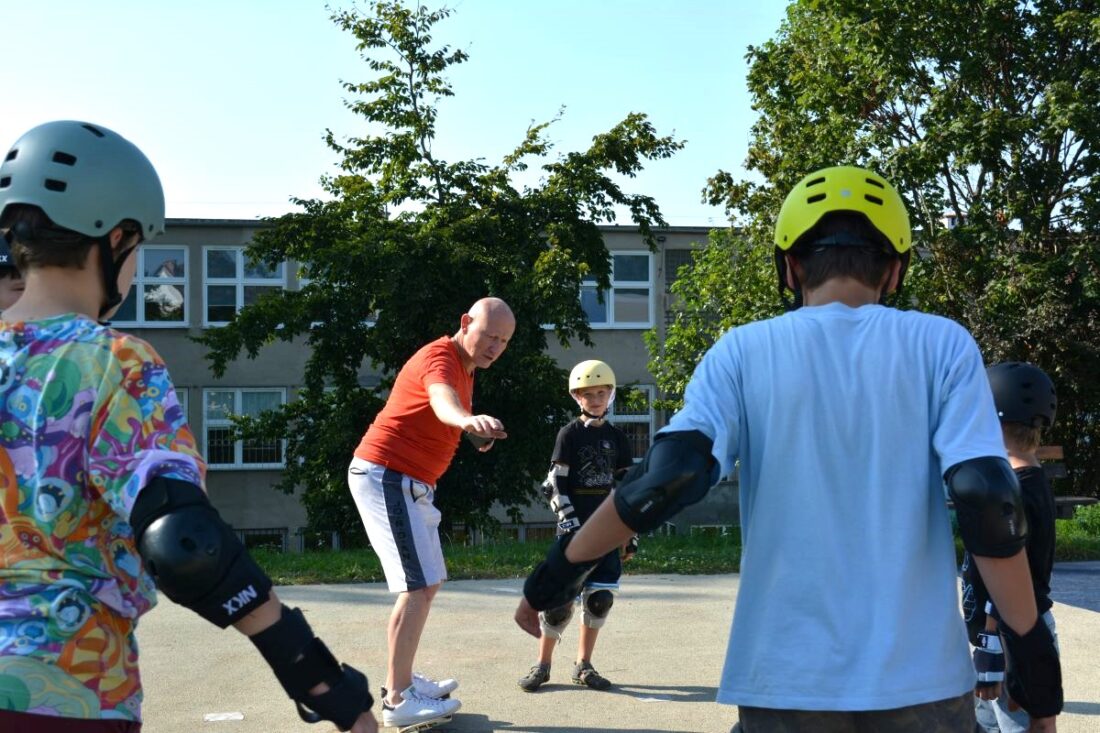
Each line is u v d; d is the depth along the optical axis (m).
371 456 4.52
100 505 1.83
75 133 1.99
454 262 21.16
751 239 23.94
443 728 4.69
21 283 2.94
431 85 23.70
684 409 2.14
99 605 1.81
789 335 2.17
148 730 4.62
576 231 23.56
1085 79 20.42
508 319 4.62
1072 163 21.31
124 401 1.82
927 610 2.02
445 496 22.33
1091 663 5.79
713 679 5.50
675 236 33.66
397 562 4.49
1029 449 3.35
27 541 1.79
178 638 6.27
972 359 2.13
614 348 33.53
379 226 22.48
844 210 2.25
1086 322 22.36
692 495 2.04
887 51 20.62
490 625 6.72
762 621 2.04
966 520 1.99
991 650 3.40
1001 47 21.41
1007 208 20.66
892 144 20.94
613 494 2.07
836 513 2.04
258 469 32.09
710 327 27.64
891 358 2.12
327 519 23.17
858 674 1.96
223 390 32.25
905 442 2.08
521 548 9.98
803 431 2.09
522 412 22.30
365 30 23.55
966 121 19.91
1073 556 10.85
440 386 4.36
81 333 1.88
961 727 2.00
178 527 1.71
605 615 5.35
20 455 1.81
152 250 32.00
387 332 21.69
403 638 4.51
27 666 1.72
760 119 23.89
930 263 21.25
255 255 23.39
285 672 1.81
